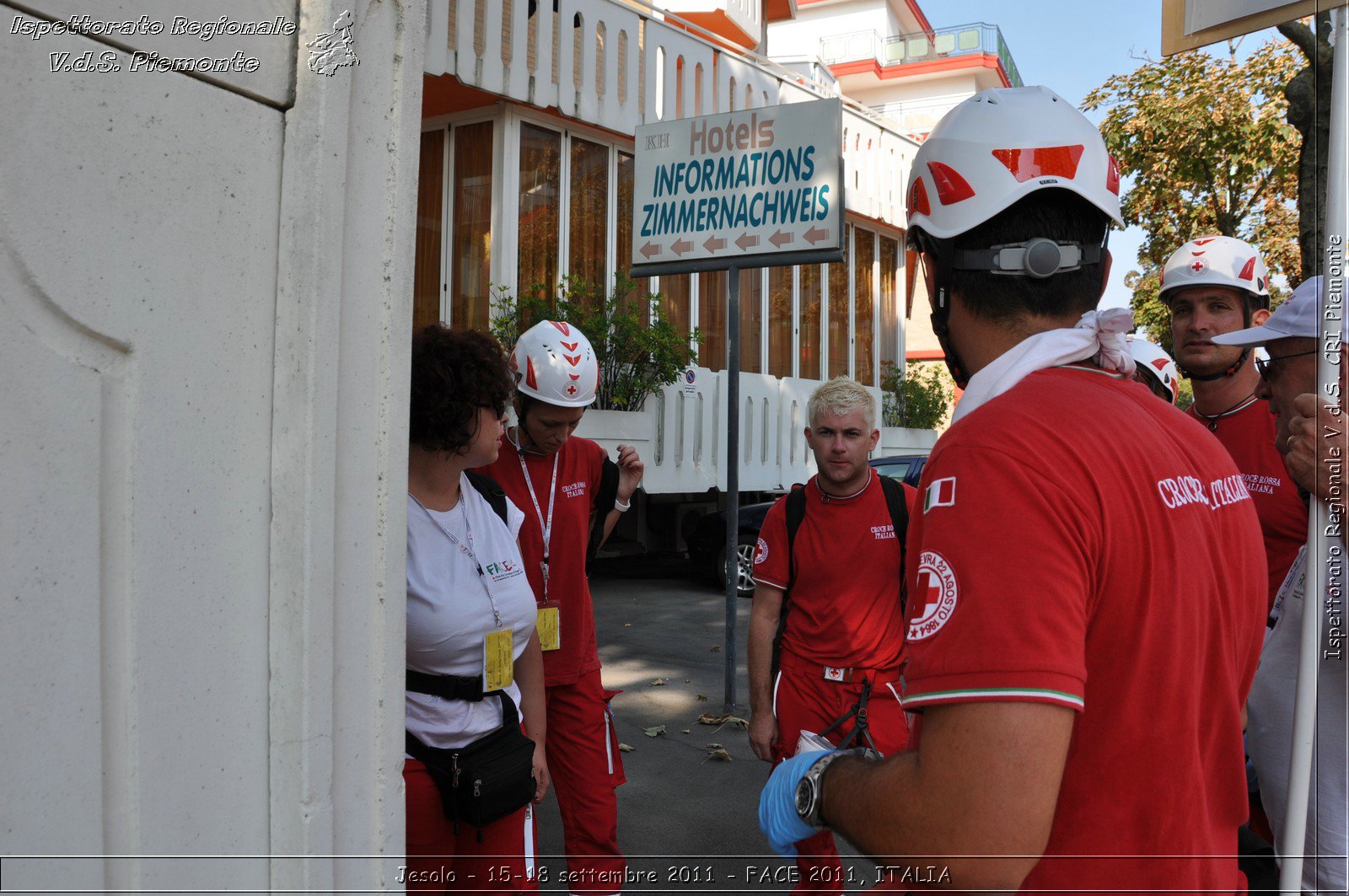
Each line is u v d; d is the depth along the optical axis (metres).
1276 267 8.66
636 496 11.92
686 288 11.61
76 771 1.07
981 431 1.13
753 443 11.59
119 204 1.09
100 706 1.09
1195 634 1.13
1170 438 1.24
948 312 1.38
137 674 1.12
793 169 5.64
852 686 2.79
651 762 4.66
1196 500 1.20
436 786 2.08
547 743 3.13
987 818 0.96
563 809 3.11
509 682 2.15
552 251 10.03
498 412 2.18
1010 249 1.29
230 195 1.22
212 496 1.21
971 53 29.11
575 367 3.07
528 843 2.20
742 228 5.81
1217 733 1.21
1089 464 1.09
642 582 10.23
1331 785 1.95
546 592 3.08
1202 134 8.59
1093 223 1.31
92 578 1.08
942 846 1.00
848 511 2.84
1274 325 2.06
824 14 31.52
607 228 10.59
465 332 2.16
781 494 12.12
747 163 5.79
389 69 1.39
